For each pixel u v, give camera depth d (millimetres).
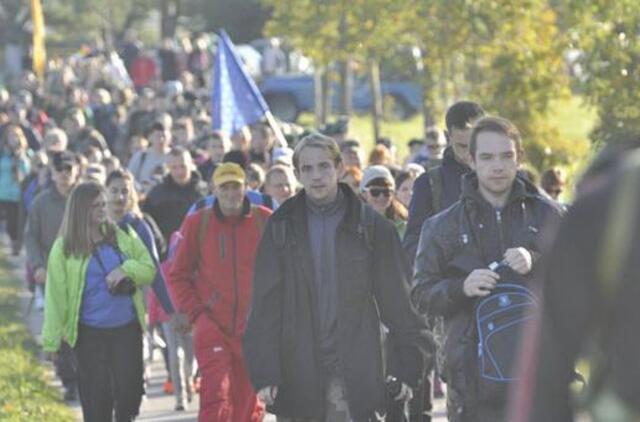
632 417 6637
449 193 17109
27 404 24500
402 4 38938
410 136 71375
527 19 34062
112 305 19062
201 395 18844
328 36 48500
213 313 18938
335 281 15438
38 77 86000
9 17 125438
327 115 63062
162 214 27344
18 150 49938
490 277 13477
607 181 6691
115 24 139375
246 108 35219
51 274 19125
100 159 37938
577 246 6664
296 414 15516
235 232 18969
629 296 6582
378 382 15453
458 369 13719
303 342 15430
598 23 29469
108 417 19344
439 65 40594
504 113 34906
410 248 17188
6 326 33406
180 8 113750
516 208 14000
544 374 6906
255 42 98188
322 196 15438
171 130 45281
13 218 49688
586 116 35812
